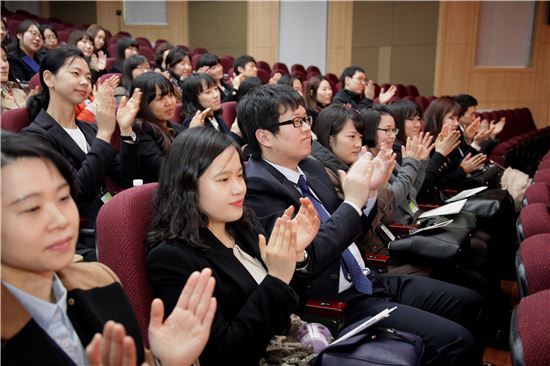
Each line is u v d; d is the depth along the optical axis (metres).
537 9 6.28
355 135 1.73
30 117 1.67
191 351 0.67
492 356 1.74
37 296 0.63
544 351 0.68
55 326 0.63
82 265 0.74
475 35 6.53
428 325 1.25
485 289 1.82
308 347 1.02
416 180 2.06
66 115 1.68
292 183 1.33
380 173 1.38
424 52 6.75
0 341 0.59
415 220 1.90
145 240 0.94
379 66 7.07
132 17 8.30
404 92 5.81
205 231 0.98
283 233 0.93
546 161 2.52
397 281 1.50
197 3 8.00
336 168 1.66
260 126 1.32
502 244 2.31
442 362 1.23
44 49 3.71
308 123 1.34
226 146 0.96
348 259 1.32
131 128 1.75
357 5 7.09
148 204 0.98
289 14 7.31
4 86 2.44
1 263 0.60
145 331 0.91
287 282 0.94
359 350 0.99
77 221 0.63
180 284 0.91
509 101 6.54
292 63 7.42
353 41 7.19
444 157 2.27
